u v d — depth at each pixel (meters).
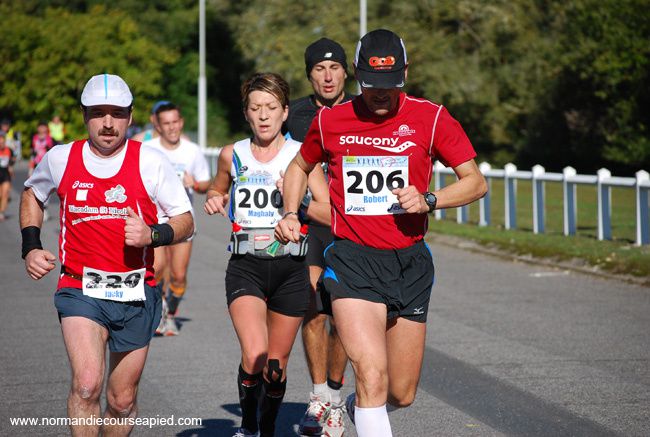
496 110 121.12
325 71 20.05
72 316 14.20
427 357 24.16
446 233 53.12
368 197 14.74
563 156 114.12
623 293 34.16
